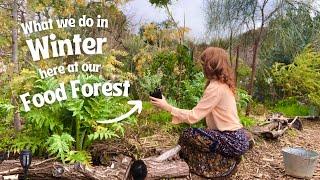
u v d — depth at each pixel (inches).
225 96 154.6
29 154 128.9
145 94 256.8
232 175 168.4
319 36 376.5
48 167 139.6
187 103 231.5
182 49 254.8
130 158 156.1
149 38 297.9
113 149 163.6
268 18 326.3
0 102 170.9
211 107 152.9
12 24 176.4
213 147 154.6
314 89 358.3
